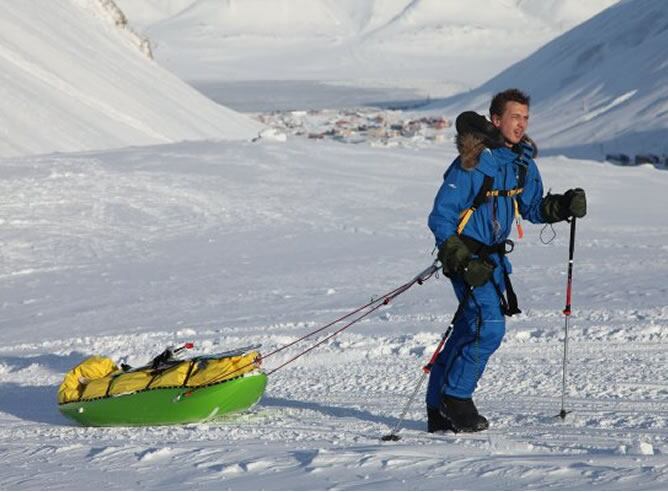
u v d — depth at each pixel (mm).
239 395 20250
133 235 73812
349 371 26500
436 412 18391
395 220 78562
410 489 12672
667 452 14836
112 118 182625
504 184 17484
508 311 17844
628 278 44844
